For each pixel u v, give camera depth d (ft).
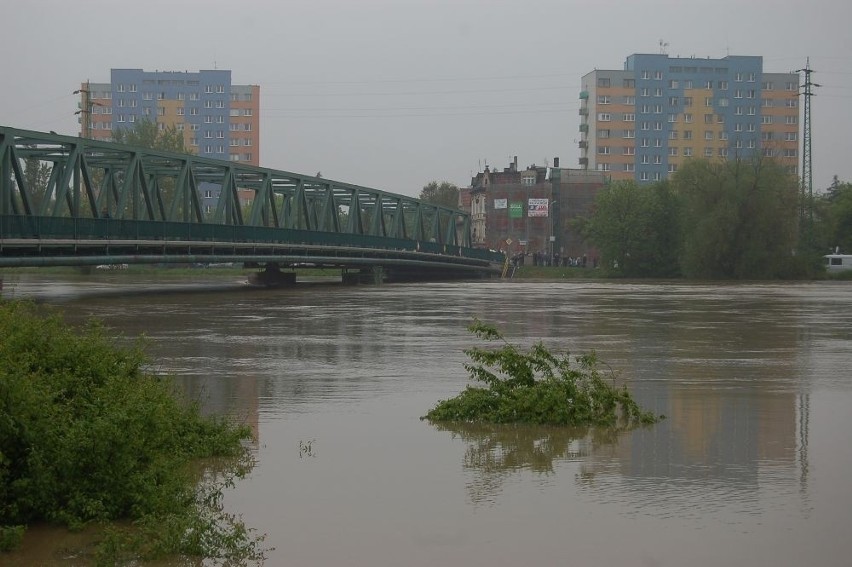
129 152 187.42
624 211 423.64
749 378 73.92
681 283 326.65
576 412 53.98
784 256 378.73
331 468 42.83
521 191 532.73
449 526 34.32
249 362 82.48
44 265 148.77
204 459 44.57
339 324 124.98
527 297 208.13
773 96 623.77
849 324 128.57
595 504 36.96
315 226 311.27
